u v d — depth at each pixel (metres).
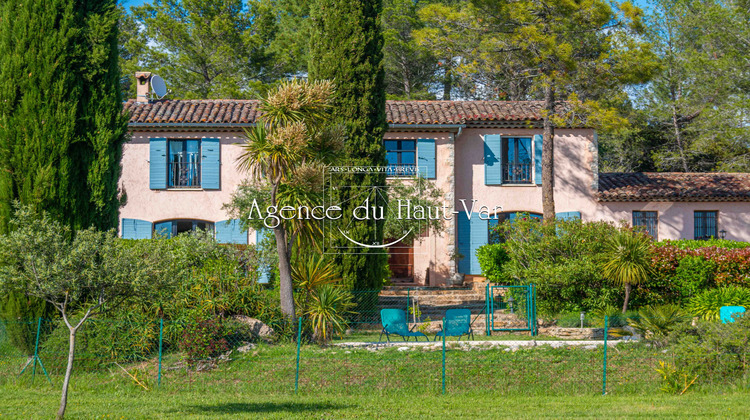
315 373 12.45
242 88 35.66
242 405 10.59
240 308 14.89
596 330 15.95
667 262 17.70
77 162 13.95
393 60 36.12
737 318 12.56
